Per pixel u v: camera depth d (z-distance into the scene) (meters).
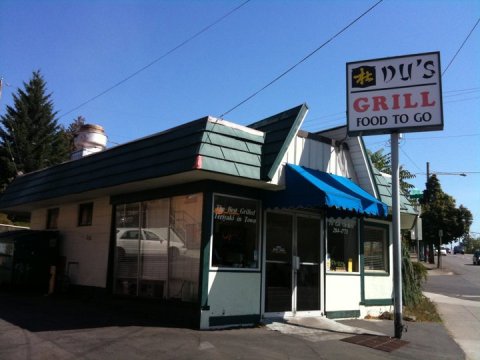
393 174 9.89
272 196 10.29
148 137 10.43
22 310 10.70
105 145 16.20
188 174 9.13
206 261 9.36
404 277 14.91
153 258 11.07
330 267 11.87
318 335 9.31
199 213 9.84
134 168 10.27
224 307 9.51
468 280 33.09
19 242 14.34
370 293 12.97
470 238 123.62
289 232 11.02
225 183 9.82
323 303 11.43
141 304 10.91
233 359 7.06
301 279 11.12
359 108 10.20
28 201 14.88
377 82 10.15
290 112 10.04
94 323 9.30
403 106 9.88
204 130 8.97
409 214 13.67
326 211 11.75
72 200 14.27
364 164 12.12
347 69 10.41
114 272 12.31
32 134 49.53
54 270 14.52
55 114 51.72
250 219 10.27
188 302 9.66
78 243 14.20
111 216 12.78
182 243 10.23
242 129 9.65
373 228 13.50
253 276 10.09
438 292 23.59
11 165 45.75
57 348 7.16
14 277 14.45
